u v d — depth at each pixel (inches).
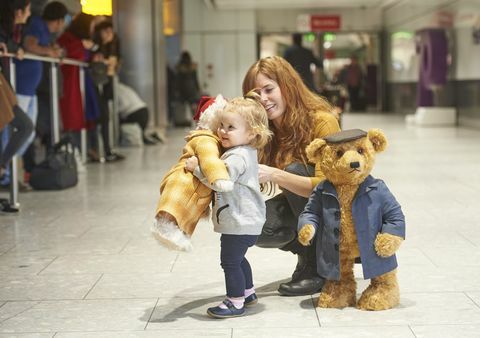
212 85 1088.2
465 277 159.3
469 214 235.8
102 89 414.3
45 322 133.3
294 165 151.3
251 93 144.4
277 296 148.2
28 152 326.6
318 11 1087.0
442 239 199.2
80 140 394.9
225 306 134.4
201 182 129.8
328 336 122.3
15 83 282.7
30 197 289.6
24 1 257.4
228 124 129.4
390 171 354.9
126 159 433.7
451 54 722.8
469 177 326.6
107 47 410.6
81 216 245.9
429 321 129.1
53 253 191.3
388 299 136.2
